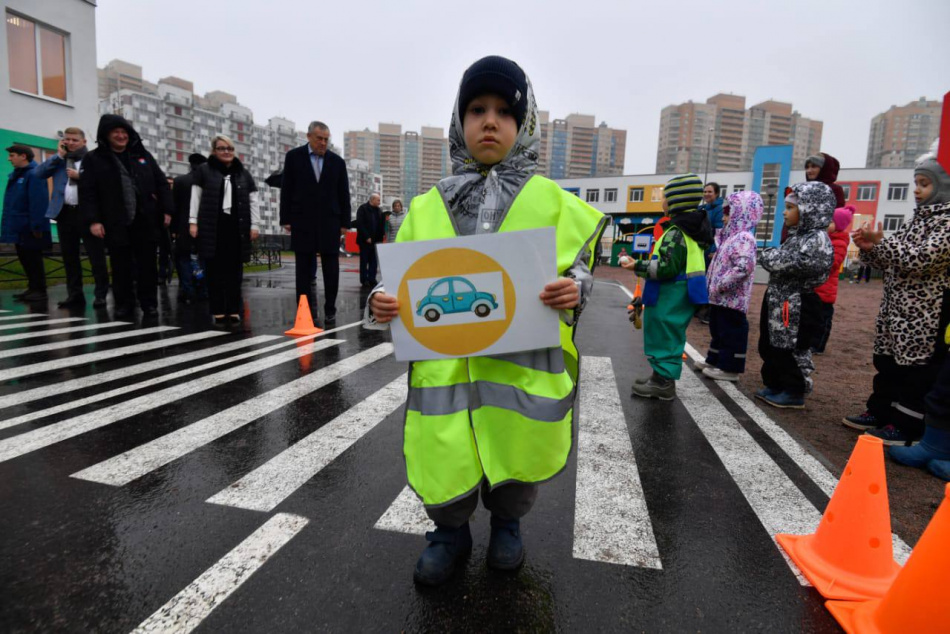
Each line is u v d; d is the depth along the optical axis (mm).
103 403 3707
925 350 3158
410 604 1748
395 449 3014
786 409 4051
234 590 1794
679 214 4090
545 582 1883
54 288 9555
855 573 1880
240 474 2664
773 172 37625
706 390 4547
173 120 97125
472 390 1702
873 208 46656
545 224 1705
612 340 6805
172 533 2125
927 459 2967
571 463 2932
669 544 2143
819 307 3963
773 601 1820
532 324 1625
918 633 1527
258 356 5188
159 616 1666
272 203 112188
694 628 1684
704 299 3988
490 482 1677
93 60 15531
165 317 7191
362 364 4938
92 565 1909
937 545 1522
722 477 2777
